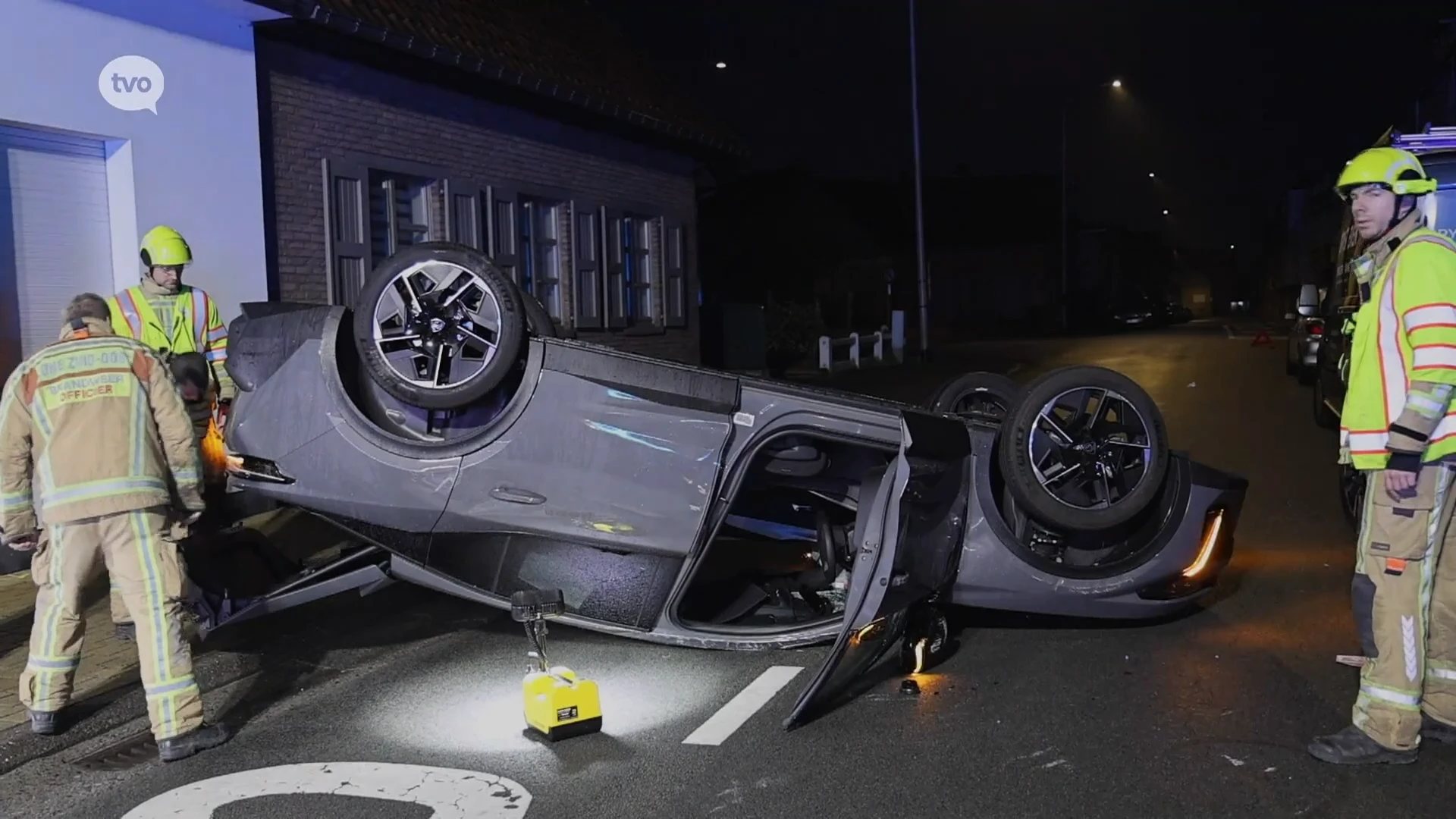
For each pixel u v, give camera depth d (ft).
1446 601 15.40
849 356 81.76
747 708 17.22
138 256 27.76
